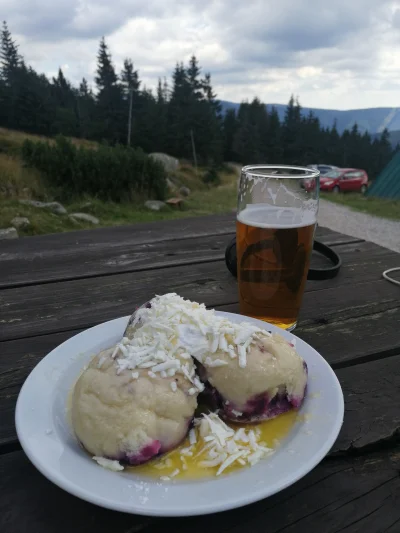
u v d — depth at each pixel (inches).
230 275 59.8
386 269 63.0
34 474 25.3
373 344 41.8
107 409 24.1
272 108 1632.6
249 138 1515.7
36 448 23.4
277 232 39.4
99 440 23.5
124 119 1483.8
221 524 22.6
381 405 32.7
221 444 24.8
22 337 42.2
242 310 45.2
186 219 94.0
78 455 23.6
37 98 1433.3
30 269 61.3
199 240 76.7
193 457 24.4
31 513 22.8
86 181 371.2
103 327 37.7
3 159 374.9
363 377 36.5
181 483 22.4
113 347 28.8
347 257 68.7
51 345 40.7
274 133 1569.9
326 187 641.0
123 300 51.4
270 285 41.6
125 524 22.4
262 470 23.0
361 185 664.4
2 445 27.5
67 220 265.7
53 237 78.7
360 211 455.5
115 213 322.3
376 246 74.7
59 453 23.4
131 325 32.8
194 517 22.8
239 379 27.2
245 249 41.4
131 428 23.5
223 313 40.3
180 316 30.3
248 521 22.8
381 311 49.2
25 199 308.7
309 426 26.5
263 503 23.9
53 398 28.5
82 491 20.6
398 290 55.3
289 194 39.4
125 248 71.7
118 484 21.6
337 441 28.6
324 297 52.9
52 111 1472.7
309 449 24.4
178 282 57.2
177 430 24.5
